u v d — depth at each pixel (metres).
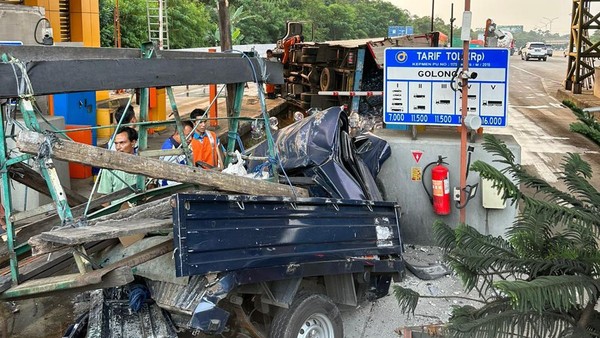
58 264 4.70
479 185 8.47
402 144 8.78
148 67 4.88
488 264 3.54
